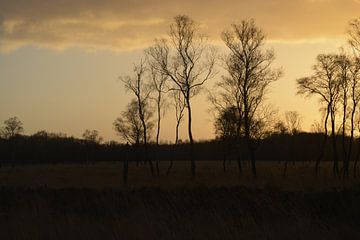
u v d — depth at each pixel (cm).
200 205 2242
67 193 2595
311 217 1980
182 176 5684
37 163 15088
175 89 6512
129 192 2573
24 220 1894
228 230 1702
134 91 7106
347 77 6469
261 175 5512
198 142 14500
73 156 15500
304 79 6594
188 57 6375
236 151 6881
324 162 11512
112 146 15388
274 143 10706
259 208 2109
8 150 14562
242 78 6247
